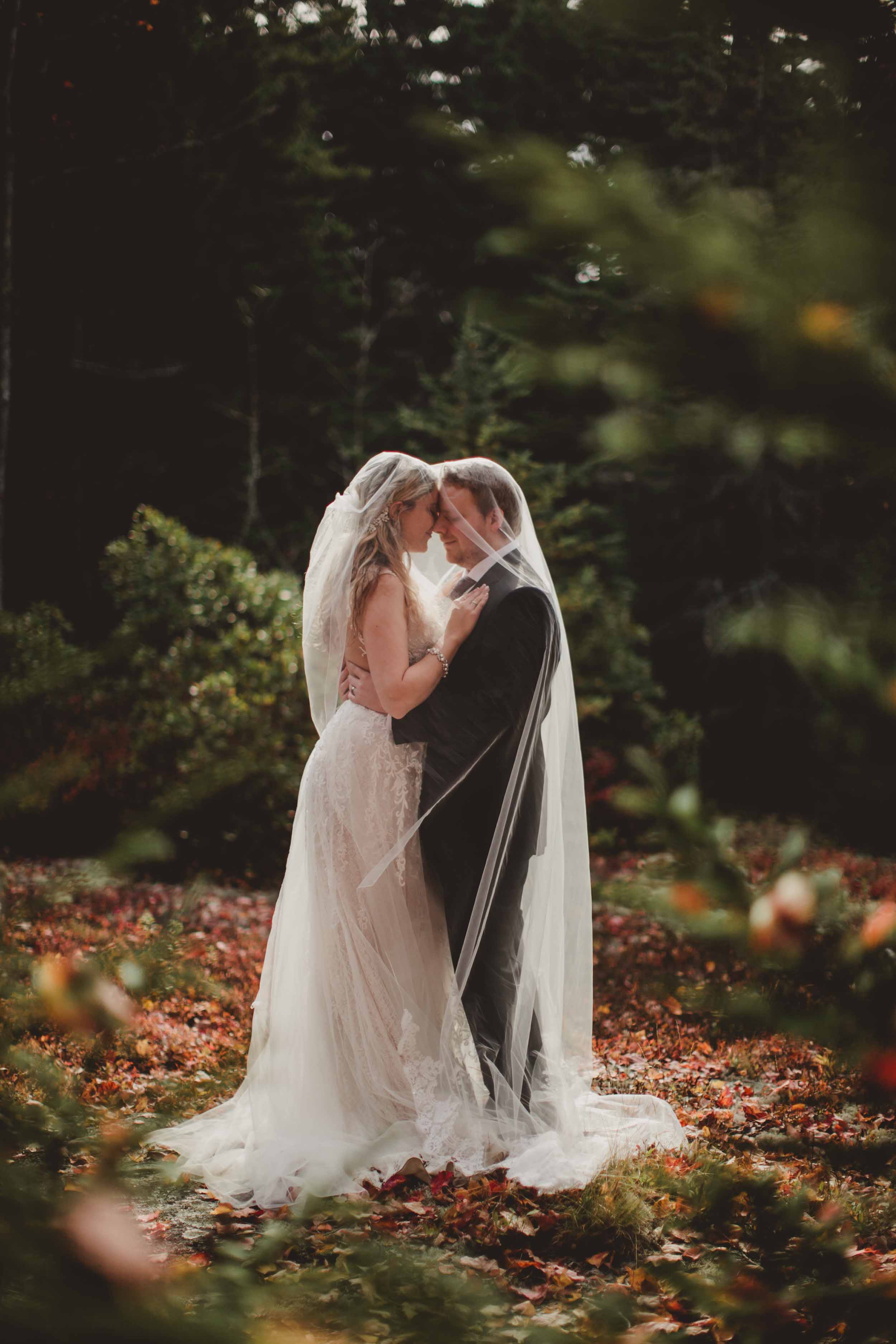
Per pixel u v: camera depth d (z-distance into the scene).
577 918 3.43
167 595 9.59
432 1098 3.11
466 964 3.15
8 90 9.13
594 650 11.41
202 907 6.62
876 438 0.92
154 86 10.32
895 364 0.88
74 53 9.57
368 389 15.30
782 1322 0.97
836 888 1.00
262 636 9.25
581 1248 2.51
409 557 3.37
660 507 12.55
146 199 11.99
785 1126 3.04
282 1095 3.17
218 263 13.56
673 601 13.33
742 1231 1.17
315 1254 2.36
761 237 0.88
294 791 8.05
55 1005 1.07
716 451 0.97
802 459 0.94
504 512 3.33
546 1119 3.16
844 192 0.85
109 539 14.17
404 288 15.32
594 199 0.88
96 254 12.70
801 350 0.88
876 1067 0.98
